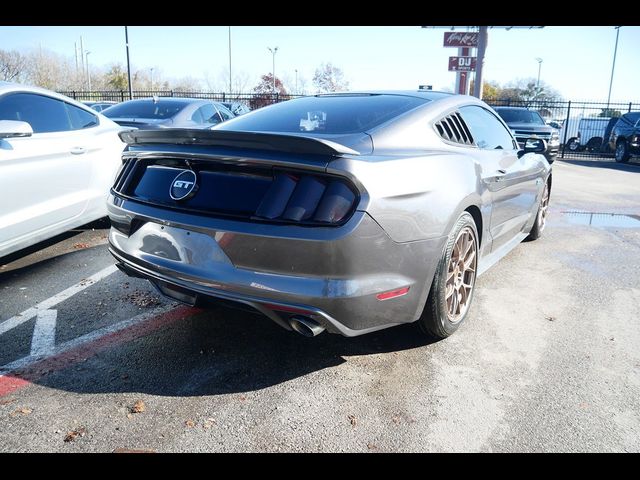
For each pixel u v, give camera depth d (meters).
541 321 3.41
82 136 4.61
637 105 19.56
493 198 3.54
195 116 8.04
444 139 3.16
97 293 3.71
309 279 2.29
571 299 3.82
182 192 2.56
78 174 4.49
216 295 2.41
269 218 2.29
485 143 3.75
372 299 2.39
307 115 3.13
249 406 2.38
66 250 4.74
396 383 2.61
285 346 2.97
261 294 2.31
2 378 2.56
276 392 2.50
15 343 2.94
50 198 4.19
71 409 2.32
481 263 3.66
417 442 2.17
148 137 2.70
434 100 3.33
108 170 4.87
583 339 3.14
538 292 3.96
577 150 21.33
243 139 2.34
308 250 2.25
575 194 9.18
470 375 2.70
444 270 2.79
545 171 5.06
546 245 5.40
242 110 15.48
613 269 4.59
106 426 2.21
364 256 2.31
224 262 2.40
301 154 2.31
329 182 2.29
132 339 3.01
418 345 3.02
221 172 2.48
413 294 2.61
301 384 2.58
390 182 2.41
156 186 2.71
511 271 4.48
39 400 2.38
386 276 2.44
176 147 2.61
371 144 2.66
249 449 2.10
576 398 2.50
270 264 2.31
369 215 2.29
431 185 2.66
